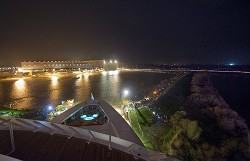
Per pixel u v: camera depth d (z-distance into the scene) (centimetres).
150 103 3164
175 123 2336
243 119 3331
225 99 4972
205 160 1867
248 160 2012
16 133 1058
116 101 3575
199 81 6644
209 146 2058
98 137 1071
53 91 5178
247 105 4447
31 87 5994
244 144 2230
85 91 5028
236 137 2545
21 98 4328
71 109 2003
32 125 1150
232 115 3278
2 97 4484
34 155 876
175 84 5478
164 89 4562
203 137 2242
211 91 5384
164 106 3228
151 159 888
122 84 6206
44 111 2762
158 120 2402
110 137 1029
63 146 965
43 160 845
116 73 10850
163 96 3784
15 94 4831
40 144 968
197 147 1995
